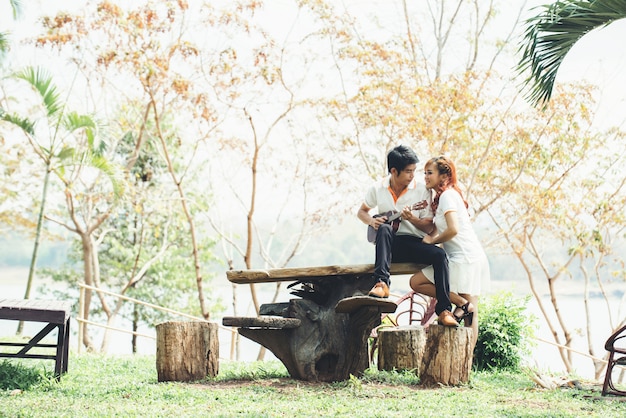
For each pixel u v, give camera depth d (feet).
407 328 29.04
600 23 26.35
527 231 71.15
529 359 32.45
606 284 78.54
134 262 85.30
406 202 24.27
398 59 60.95
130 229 85.30
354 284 24.72
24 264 161.17
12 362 31.76
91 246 79.97
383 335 27.66
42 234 81.97
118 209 81.82
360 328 23.36
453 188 24.26
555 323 92.99
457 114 60.03
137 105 72.43
